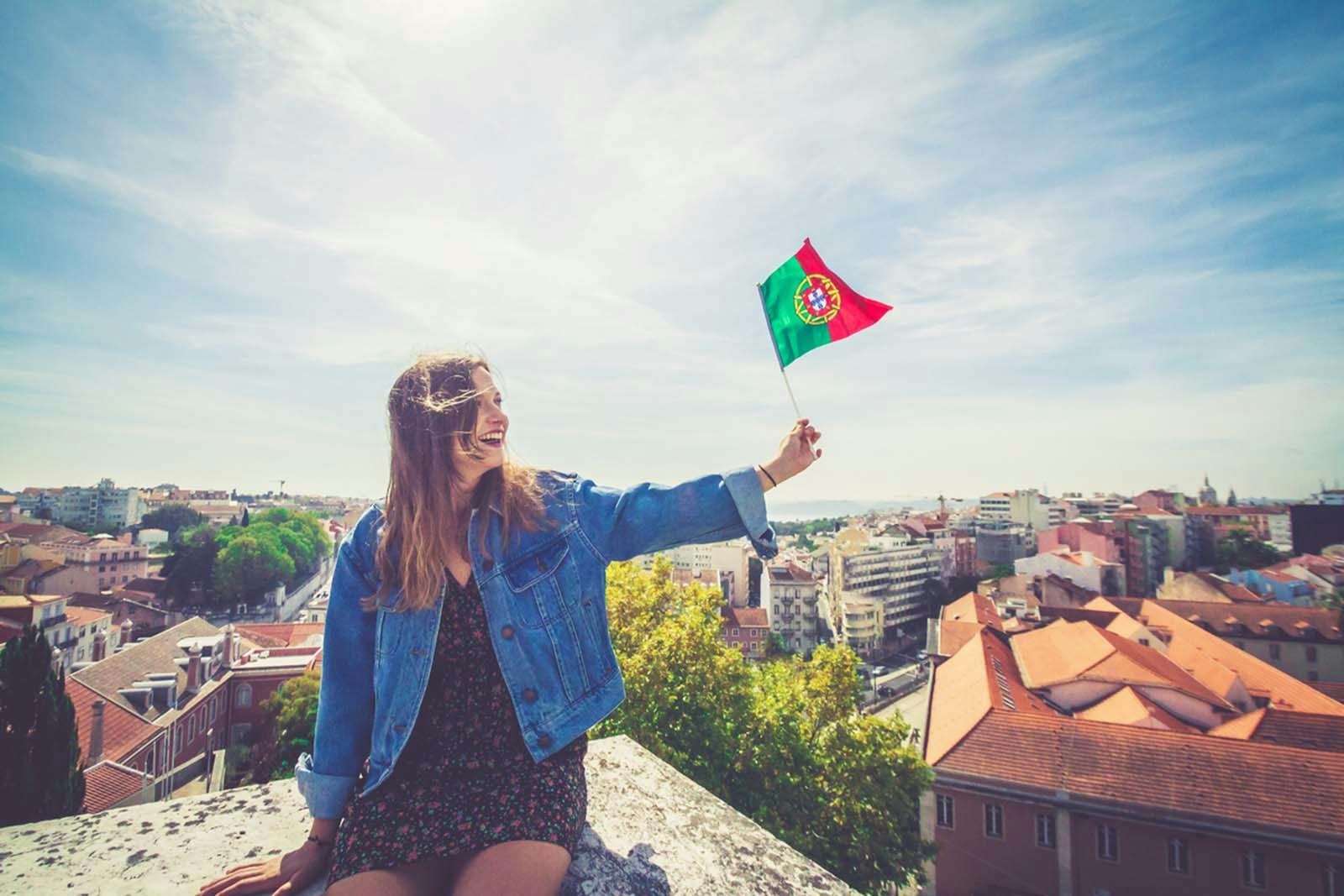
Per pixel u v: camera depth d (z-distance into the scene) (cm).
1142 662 3747
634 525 159
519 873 123
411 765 148
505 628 153
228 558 8162
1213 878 2189
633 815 195
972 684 3484
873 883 1772
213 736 3612
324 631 161
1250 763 2370
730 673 1844
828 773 1889
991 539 11894
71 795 1797
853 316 257
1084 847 2380
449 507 156
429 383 156
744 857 173
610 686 162
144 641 3594
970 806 2577
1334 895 2039
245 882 146
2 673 1717
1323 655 5425
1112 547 8975
